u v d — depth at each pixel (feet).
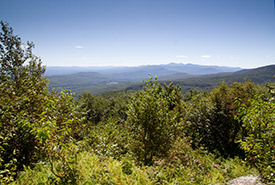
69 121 12.71
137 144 21.12
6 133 12.12
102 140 20.97
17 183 11.14
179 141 24.18
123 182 13.58
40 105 15.67
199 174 19.83
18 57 20.39
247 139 13.97
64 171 12.25
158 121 19.95
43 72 21.80
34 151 14.37
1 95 14.40
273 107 12.25
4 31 20.22
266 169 13.03
